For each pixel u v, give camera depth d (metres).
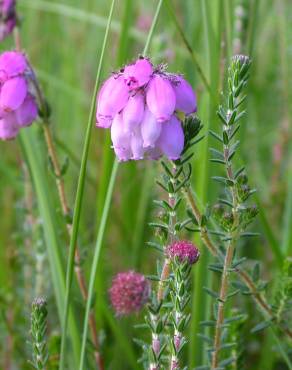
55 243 0.25
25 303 0.29
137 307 0.22
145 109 0.19
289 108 0.36
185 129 0.20
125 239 0.34
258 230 0.33
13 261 0.30
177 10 0.41
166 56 0.34
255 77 0.39
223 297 0.21
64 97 0.44
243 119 0.28
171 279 0.19
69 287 0.22
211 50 0.26
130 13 0.30
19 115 0.23
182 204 0.28
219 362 0.22
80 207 0.21
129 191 0.36
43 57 0.46
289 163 0.35
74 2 0.49
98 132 0.42
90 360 0.27
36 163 0.27
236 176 0.20
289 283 0.22
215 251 0.21
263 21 0.41
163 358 0.21
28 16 0.47
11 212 0.38
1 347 0.29
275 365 0.28
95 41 0.49
